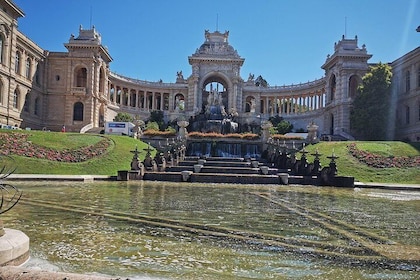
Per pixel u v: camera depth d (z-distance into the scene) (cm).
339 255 839
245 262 770
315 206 1689
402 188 2905
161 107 10319
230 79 9619
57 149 3869
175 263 755
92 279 502
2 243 689
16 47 6612
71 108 7669
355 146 4547
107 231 1033
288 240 973
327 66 8438
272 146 4869
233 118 8612
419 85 6750
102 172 3566
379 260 807
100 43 8150
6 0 5959
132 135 5700
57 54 7788
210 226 1138
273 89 10200
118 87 9612
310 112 9094
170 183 2944
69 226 1088
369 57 7575
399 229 1161
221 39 9981
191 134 5803
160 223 1167
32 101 7294
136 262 755
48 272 521
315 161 3434
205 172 3612
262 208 1570
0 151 3459
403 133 7088
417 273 721
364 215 1443
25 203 1534
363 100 6556
